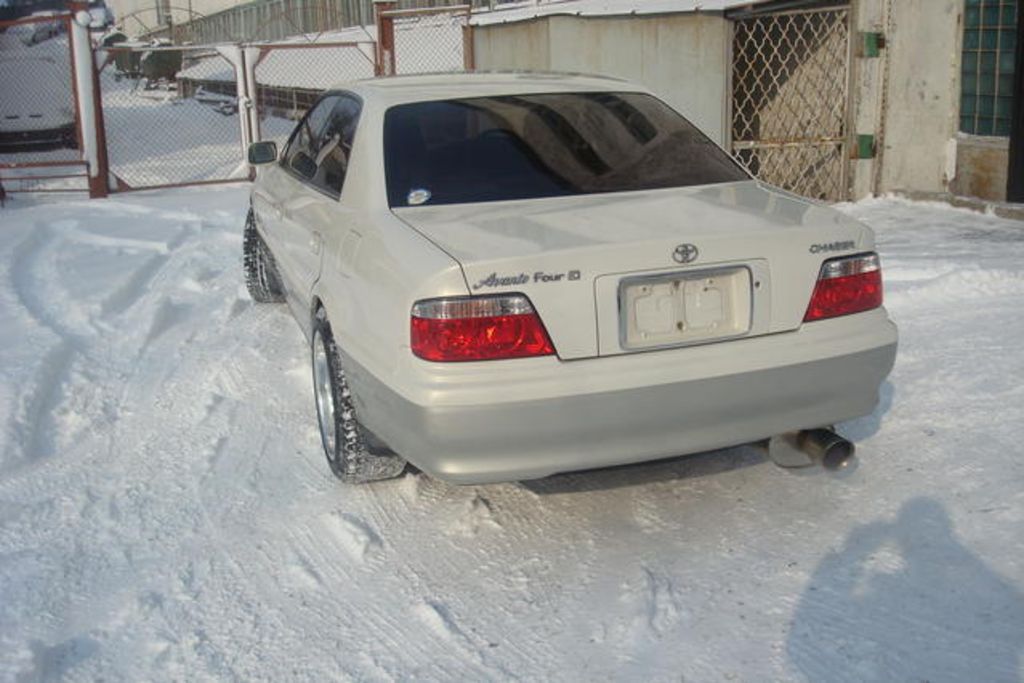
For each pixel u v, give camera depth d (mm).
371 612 3375
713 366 3342
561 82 4730
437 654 3137
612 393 3256
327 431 4414
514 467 3285
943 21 8766
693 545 3688
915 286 6469
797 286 3463
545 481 4203
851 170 9477
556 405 3225
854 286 3562
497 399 3193
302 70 18266
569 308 3238
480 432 3219
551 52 10953
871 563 3494
